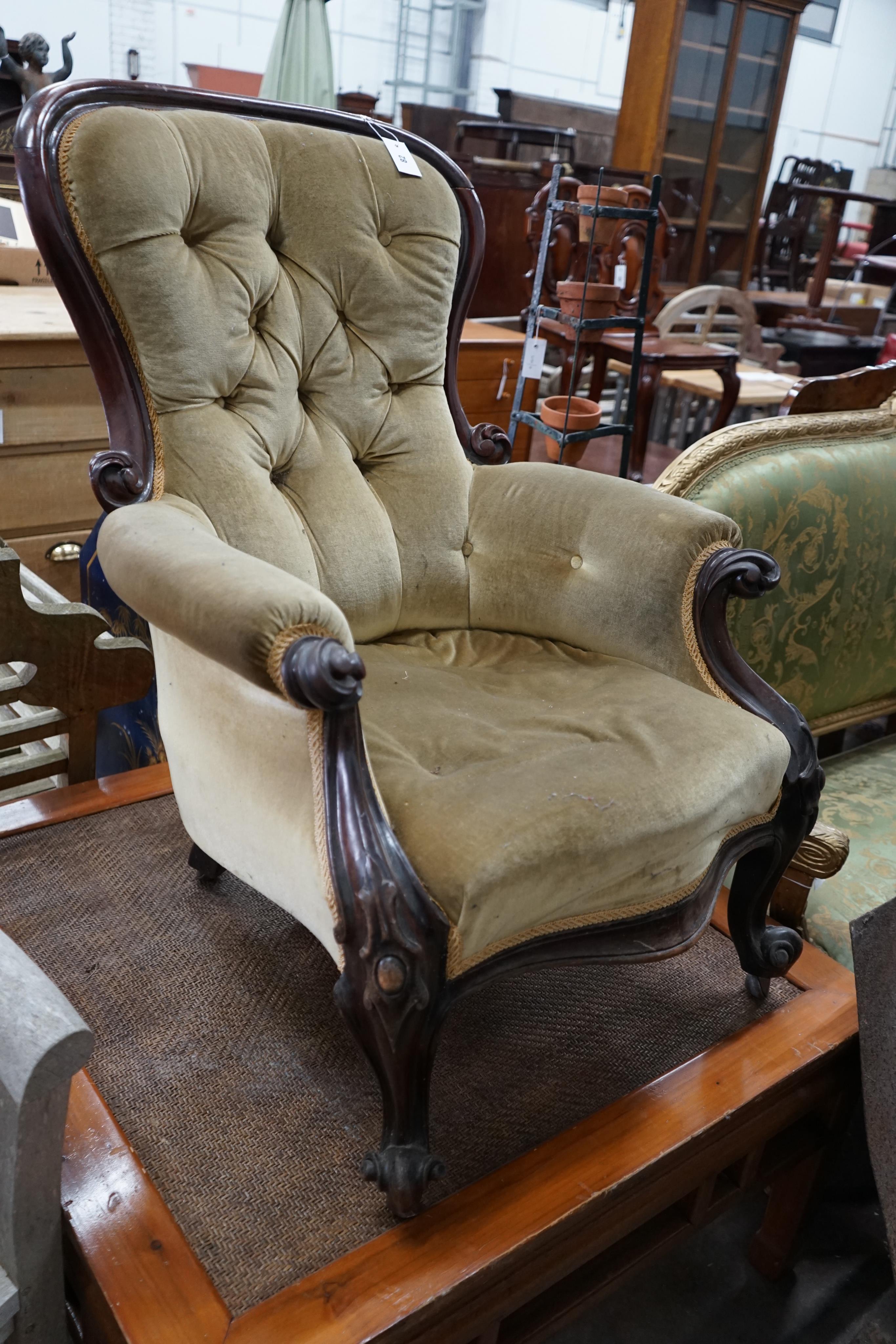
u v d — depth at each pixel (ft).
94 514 7.84
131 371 3.78
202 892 4.37
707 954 4.39
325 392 4.34
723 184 16.79
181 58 14.99
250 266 3.98
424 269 4.48
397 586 4.40
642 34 15.21
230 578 2.86
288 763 2.94
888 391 5.68
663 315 12.21
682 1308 4.21
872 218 21.33
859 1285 4.38
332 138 4.29
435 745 3.39
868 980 3.72
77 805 4.73
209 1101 3.40
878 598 5.68
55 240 3.58
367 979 2.74
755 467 5.05
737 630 5.14
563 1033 3.88
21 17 13.29
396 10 17.08
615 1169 3.20
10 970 2.43
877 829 5.01
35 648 4.41
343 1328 2.66
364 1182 3.14
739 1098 3.53
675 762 3.32
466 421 4.86
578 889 3.03
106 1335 2.80
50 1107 2.35
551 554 4.37
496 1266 2.89
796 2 15.60
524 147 14.88
